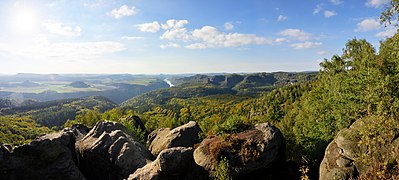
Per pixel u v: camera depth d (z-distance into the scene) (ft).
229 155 65.16
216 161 64.69
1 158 68.08
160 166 62.18
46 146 73.00
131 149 80.59
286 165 74.54
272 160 64.85
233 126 75.25
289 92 365.61
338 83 106.22
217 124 78.84
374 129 36.83
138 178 62.90
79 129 113.60
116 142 83.46
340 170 48.98
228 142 68.18
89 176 84.17
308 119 135.64
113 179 78.43
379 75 54.54
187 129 95.96
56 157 74.38
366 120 39.65
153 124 266.57
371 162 40.22
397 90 45.88
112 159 79.36
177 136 93.50
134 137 105.19
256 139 67.92
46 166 72.23
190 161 64.95
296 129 139.54
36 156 71.72
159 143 98.48
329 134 102.27
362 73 68.39
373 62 61.62
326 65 139.85
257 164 63.36
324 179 51.83
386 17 45.93
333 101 104.73
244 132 72.64
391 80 47.16
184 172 63.57
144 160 80.38
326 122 105.70
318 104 127.65
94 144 86.99
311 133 115.55
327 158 54.80
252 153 64.54
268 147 65.62
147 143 111.14
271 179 66.33
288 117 185.16
